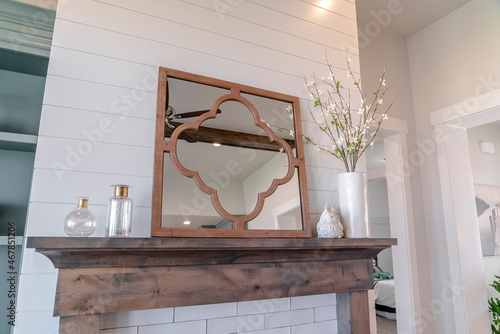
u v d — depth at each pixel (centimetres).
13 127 155
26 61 149
